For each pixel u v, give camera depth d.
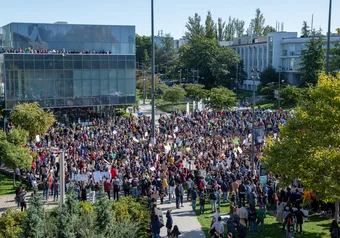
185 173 30.39
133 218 21.75
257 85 109.06
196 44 115.75
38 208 16.88
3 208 27.41
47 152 37.09
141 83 104.06
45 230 16.33
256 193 26.11
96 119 63.88
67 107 65.00
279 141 24.17
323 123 21.98
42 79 62.31
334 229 20.03
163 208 27.52
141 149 38.28
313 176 22.00
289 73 104.12
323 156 21.08
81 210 18.83
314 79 84.31
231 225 20.48
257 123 52.25
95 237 16.20
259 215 22.69
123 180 29.69
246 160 34.34
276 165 22.94
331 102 22.17
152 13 38.59
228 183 28.98
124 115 70.31
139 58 153.75
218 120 56.69
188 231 23.23
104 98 66.62
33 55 61.28
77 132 48.91
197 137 45.91
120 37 70.88
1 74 64.44
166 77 134.25
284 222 22.64
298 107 23.75
